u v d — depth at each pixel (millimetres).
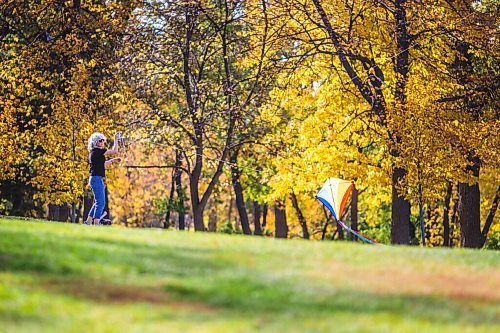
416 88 53094
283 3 58000
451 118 55594
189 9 67938
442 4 56875
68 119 62781
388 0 56594
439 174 54844
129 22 68438
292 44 62062
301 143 64375
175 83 72250
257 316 17625
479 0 61250
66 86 67188
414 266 23406
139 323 16875
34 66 66000
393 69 58594
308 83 61500
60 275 20469
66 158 63219
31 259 21469
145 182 125938
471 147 53156
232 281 20344
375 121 57062
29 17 69000
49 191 65438
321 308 18328
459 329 17109
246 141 73062
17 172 71250
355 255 24984
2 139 61562
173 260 22578
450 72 59844
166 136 71750
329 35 57469
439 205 87625
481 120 57406
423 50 58719
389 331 16656
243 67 74125
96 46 70000
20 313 17156
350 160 61875
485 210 88375
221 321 17141
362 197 102250
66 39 66375
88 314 17359
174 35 70062
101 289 19406
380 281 21078
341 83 58875
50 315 17141
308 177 64875
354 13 57812
